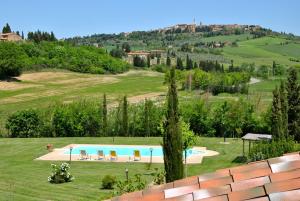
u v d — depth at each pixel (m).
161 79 123.94
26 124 59.84
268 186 3.68
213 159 40.22
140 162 39.09
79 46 143.25
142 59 154.25
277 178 3.92
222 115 57.50
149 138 55.88
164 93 99.00
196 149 46.19
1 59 104.25
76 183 30.75
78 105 60.84
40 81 107.44
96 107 60.72
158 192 4.44
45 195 27.48
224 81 96.00
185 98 86.31
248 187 3.91
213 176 4.42
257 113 63.28
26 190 28.86
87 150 46.91
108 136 59.31
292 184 3.63
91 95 95.19
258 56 184.00
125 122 58.62
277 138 35.19
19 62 107.12
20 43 126.81
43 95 93.75
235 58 178.75
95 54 132.25
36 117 60.12
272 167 4.13
